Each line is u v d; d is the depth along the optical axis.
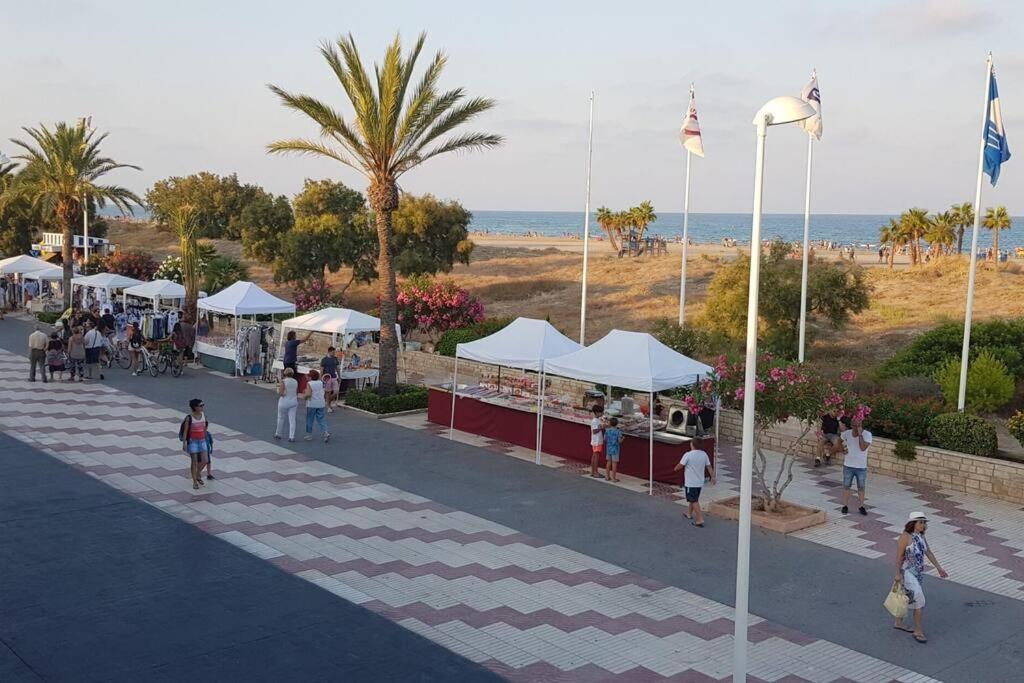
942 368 24.67
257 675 9.16
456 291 32.88
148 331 30.59
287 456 18.61
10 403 23.00
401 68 22.75
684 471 15.73
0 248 57.69
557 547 13.59
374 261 50.09
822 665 9.92
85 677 8.96
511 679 9.29
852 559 13.48
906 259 82.25
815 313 32.28
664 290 53.41
